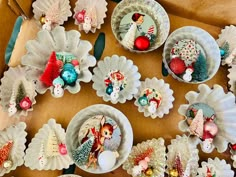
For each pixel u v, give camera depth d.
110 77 0.23
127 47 0.24
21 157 0.21
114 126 0.22
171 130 0.23
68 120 0.22
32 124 0.22
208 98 0.23
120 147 0.21
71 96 0.23
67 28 0.24
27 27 0.24
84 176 0.21
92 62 0.23
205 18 0.27
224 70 0.25
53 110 0.22
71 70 0.22
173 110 0.23
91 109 0.22
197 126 0.22
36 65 0.22
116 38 0.24
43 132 0.22
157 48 0.25
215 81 0.25
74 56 0.23
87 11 0.24
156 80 0.23
